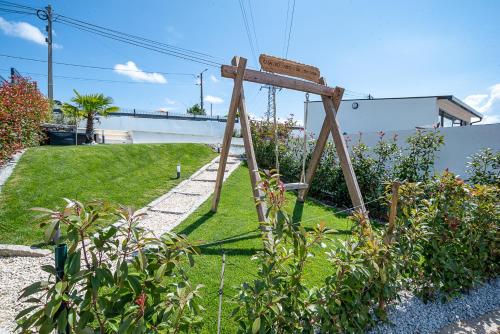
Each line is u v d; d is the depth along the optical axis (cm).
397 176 570
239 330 187
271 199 182
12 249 340
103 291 191
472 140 574
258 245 374
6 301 261
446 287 281
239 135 1973
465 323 270
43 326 115
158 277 131
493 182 449
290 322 169
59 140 1067
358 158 630
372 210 586
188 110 3641
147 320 135
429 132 598
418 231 254
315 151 567
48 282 123
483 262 312
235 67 421
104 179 635
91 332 120
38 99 852
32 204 453
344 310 195
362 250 203
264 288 163
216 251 354
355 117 1467
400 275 253
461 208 279
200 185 712
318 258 340
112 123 1808
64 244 136
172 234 149
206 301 250
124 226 143
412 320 258
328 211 576
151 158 902
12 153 621
